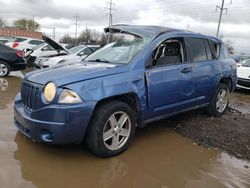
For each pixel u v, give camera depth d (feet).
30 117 12.25
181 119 19.21
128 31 15.94
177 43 16.44
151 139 15.67
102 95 12.29
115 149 13.20
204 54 18.40
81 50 42.19
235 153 14.44
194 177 11.96
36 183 10.74
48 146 13.78
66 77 12.10
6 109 19.58
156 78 14.52
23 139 14.35
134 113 13.82
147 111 14.47
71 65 14.55
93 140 12.42
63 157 12.84
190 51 17.15
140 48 14.65
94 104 12.03
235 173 12.47
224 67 19.74
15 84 30.17
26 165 11.93
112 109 12.67
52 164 12.19
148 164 12.80
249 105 27.30
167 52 15.78
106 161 12.78
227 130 17.51
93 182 11.10
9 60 35.32
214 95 19.40
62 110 11.52
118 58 14.87
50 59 39.34
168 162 13.12
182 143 15.38
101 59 15.56
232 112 22.36
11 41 63.57
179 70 15.87
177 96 15.93
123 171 12.07
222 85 20.01
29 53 47.14
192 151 14.44
